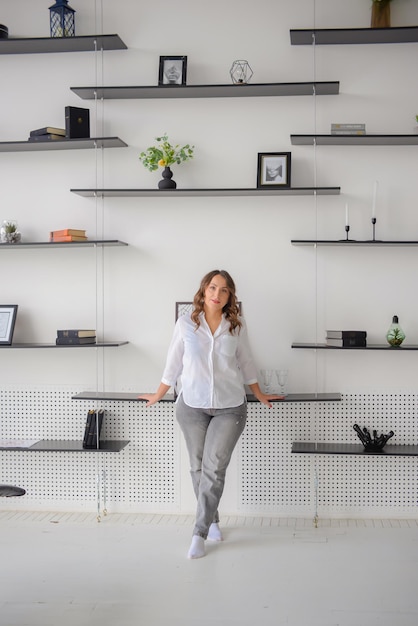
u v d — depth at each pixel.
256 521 4.41
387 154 4.41
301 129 4.44
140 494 4.57
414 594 3.33
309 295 4.45
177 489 4.54
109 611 3.16
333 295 4.45
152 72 4.50
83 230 4.49
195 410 4.01
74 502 4.61
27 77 4.59
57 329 4.61
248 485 4.50
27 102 4.59
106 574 3.57
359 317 4.44
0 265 4.64
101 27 4.51
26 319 4.63
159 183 4.37
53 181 4.59
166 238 4.52
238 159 4.47
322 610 3.17
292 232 4.46
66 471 4.61
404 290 4.41
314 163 4.44
